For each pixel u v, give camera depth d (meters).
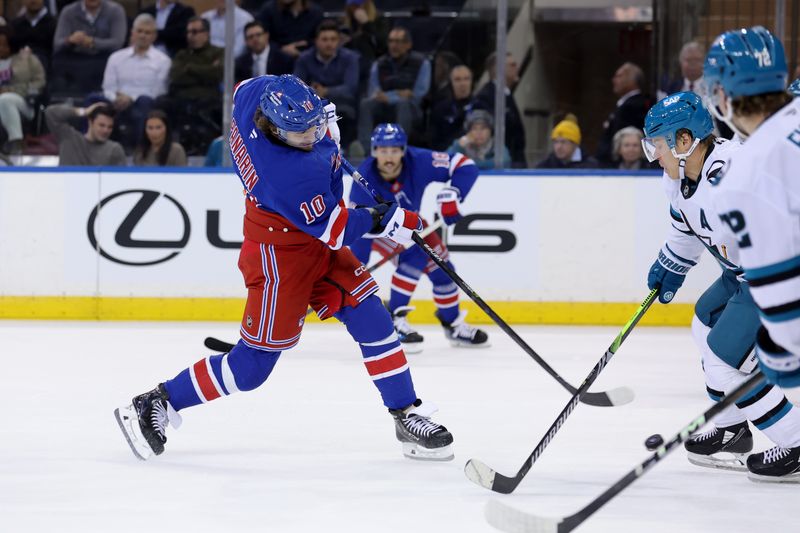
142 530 9.96
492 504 9.42
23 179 25.45
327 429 14.45
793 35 26.14
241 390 12.75
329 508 10.74
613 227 25.64
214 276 25.64
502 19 25.88
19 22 27.38
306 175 11.58
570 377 18.80
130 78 27.23
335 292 12.64
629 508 10.85
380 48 28.03
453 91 27.39
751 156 8.28
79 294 25.66
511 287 25.70
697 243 12.76
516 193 25.59
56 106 26.98
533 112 28.64
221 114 27.48
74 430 14.28
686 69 27.47
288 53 27.83
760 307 8.45
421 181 20.33
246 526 10.11
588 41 28.31
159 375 18.48
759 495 11.38
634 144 26.97
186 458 12.79
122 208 25.53
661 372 19.33
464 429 14.62
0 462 12.54
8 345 21.66
